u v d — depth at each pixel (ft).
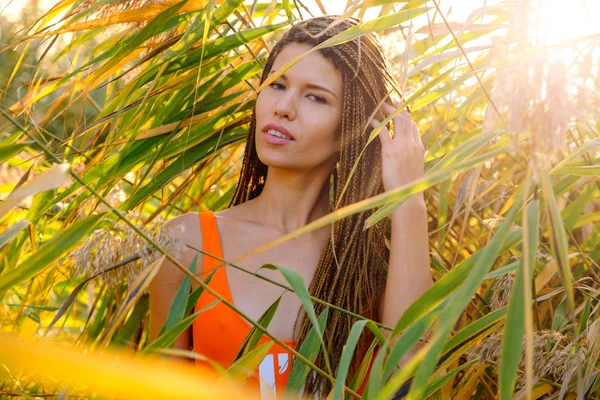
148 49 4.73
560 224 2.52
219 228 4.68
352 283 4.55
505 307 3.03
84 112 4.41
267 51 5.17
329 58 4.56
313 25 4.62
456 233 5.77
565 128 2.38
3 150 2.66
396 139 4.77
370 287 4.64
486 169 5.92
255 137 4.79
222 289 4.42
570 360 3.43
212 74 5.03
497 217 4.18
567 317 4.14
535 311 4.02
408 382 3.14
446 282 2.68
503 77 2.53
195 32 4.48
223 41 4.75
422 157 4.82
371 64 4.75
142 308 4.46
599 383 3.72
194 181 5.90
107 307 4.74
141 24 4.42
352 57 4.59
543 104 2.36
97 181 4.67
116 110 4.74
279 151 4.55
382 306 4.75
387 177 4.69
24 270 2.76
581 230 5.57
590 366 3.54
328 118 4.59
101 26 4.25
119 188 5.52
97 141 5.00
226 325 4.34
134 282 2.90
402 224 4.56
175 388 1.79
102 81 4.66
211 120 4.95
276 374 4.17
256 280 4.55
